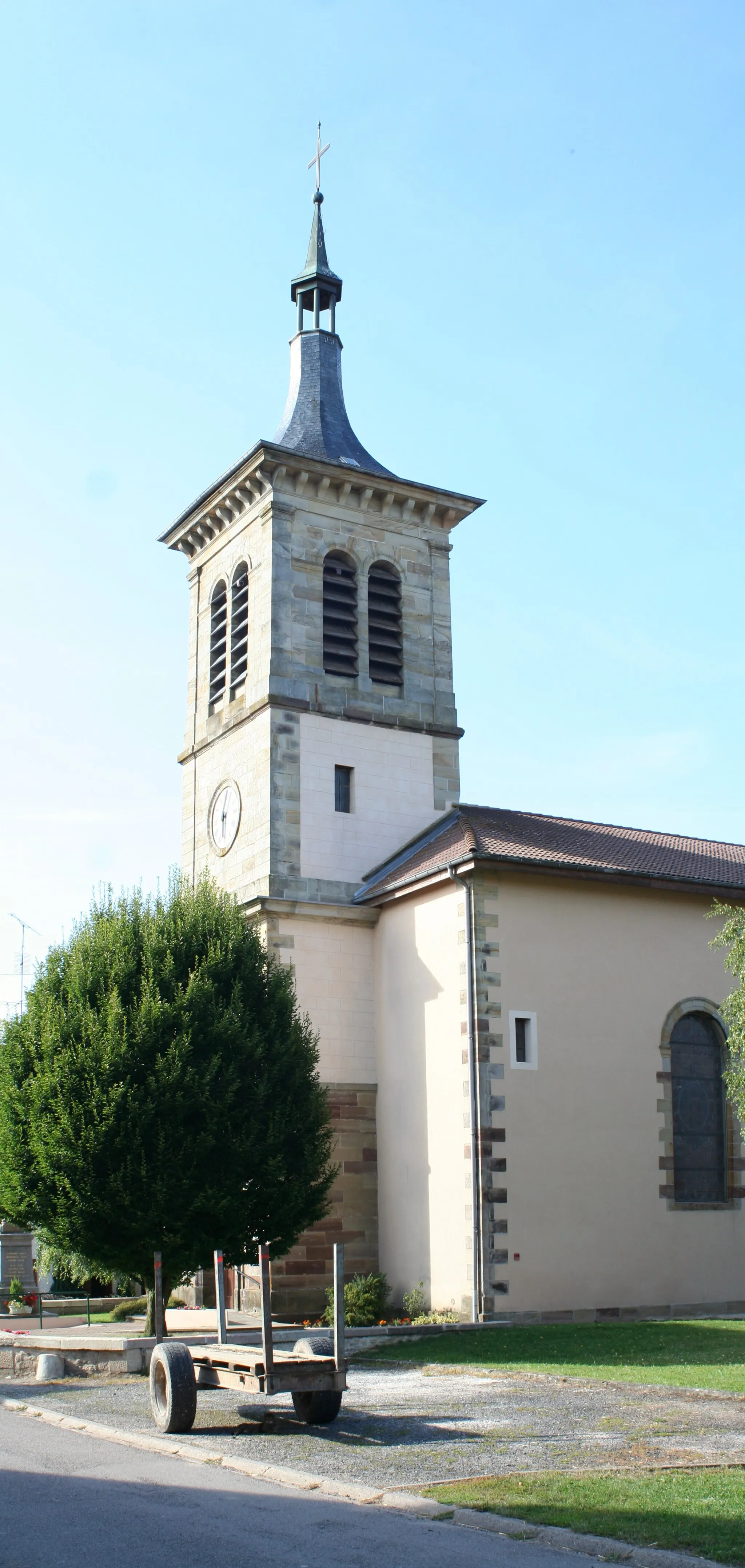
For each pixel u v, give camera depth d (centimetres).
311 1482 1129
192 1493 1112
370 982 2981
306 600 3231
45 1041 2305
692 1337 2103
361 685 3250
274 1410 1569
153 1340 2005
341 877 3078
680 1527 925
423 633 3403
